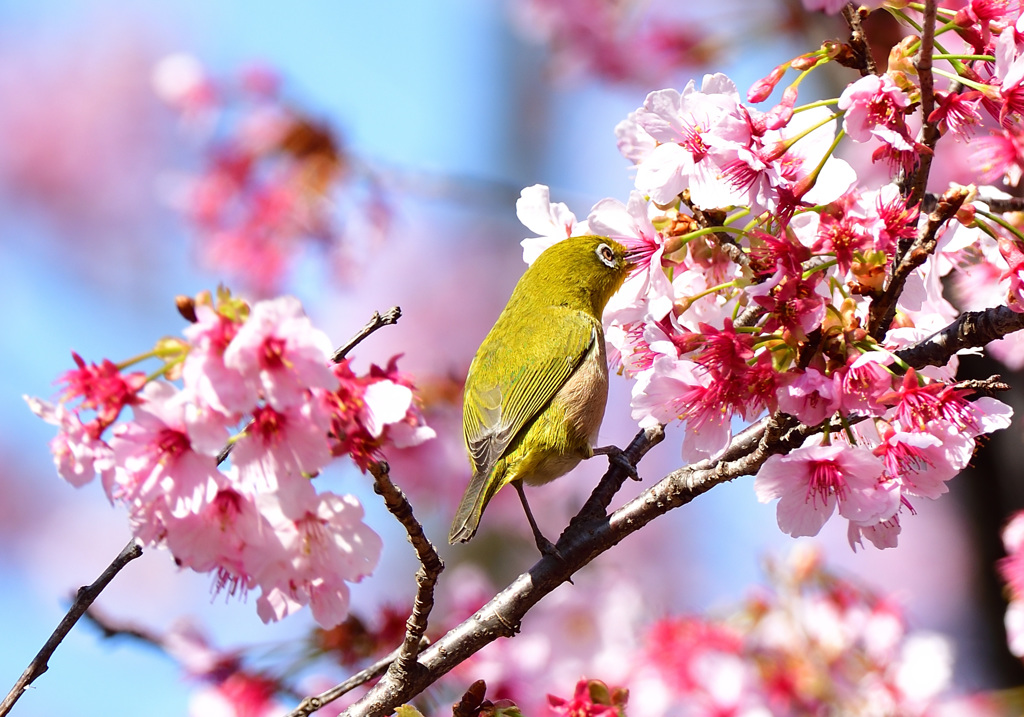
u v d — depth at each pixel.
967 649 14.11
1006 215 7.39
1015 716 12.40
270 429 5.45
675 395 6.24
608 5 15.59
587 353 10.02
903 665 11.34
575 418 9.81
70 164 21.20
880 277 6.02
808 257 6.05
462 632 7.19
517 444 9.83
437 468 13.60
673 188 6.54
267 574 5.71
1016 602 9.95
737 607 12.27
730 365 6.05
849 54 6.59
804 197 6.22
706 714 11.04
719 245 6.84
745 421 6.18
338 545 5.72
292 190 14.45
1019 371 11.45
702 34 15.08
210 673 10.23
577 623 12.41
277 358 5.25
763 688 11.30
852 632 11.55
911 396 5.87
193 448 5.46
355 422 5.54
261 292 14.62
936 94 6.14
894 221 6.12
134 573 20.28
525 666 11.04
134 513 5.62
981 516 13.60
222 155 14.39
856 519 5.89
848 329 5.92
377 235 14.70
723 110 6.30
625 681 11.42
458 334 20.80
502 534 15.32
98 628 9.88
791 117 6.25
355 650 10.58
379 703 7.01
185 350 5.59
